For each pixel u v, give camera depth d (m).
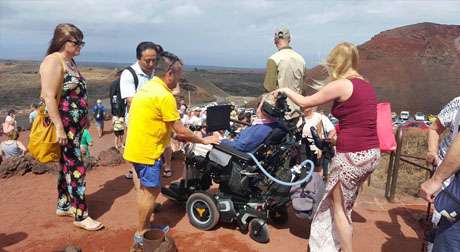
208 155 4.46
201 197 4.46
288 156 4.49
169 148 6.32
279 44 5.37
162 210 5.11
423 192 2.53
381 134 4.03
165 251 3.66
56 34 4.08
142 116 3.71
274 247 4.18
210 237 4.37
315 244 3.64
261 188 4.39
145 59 5.11
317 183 4.20
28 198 5.41
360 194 5.92
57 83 4.02
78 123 4.33
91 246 4.14
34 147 4.20
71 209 4.80
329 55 3.35
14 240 4.21
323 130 5.70
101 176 6.45
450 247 2.47
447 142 3.34
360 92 3.16
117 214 4.95
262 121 4.28
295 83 5.29
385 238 4.48
